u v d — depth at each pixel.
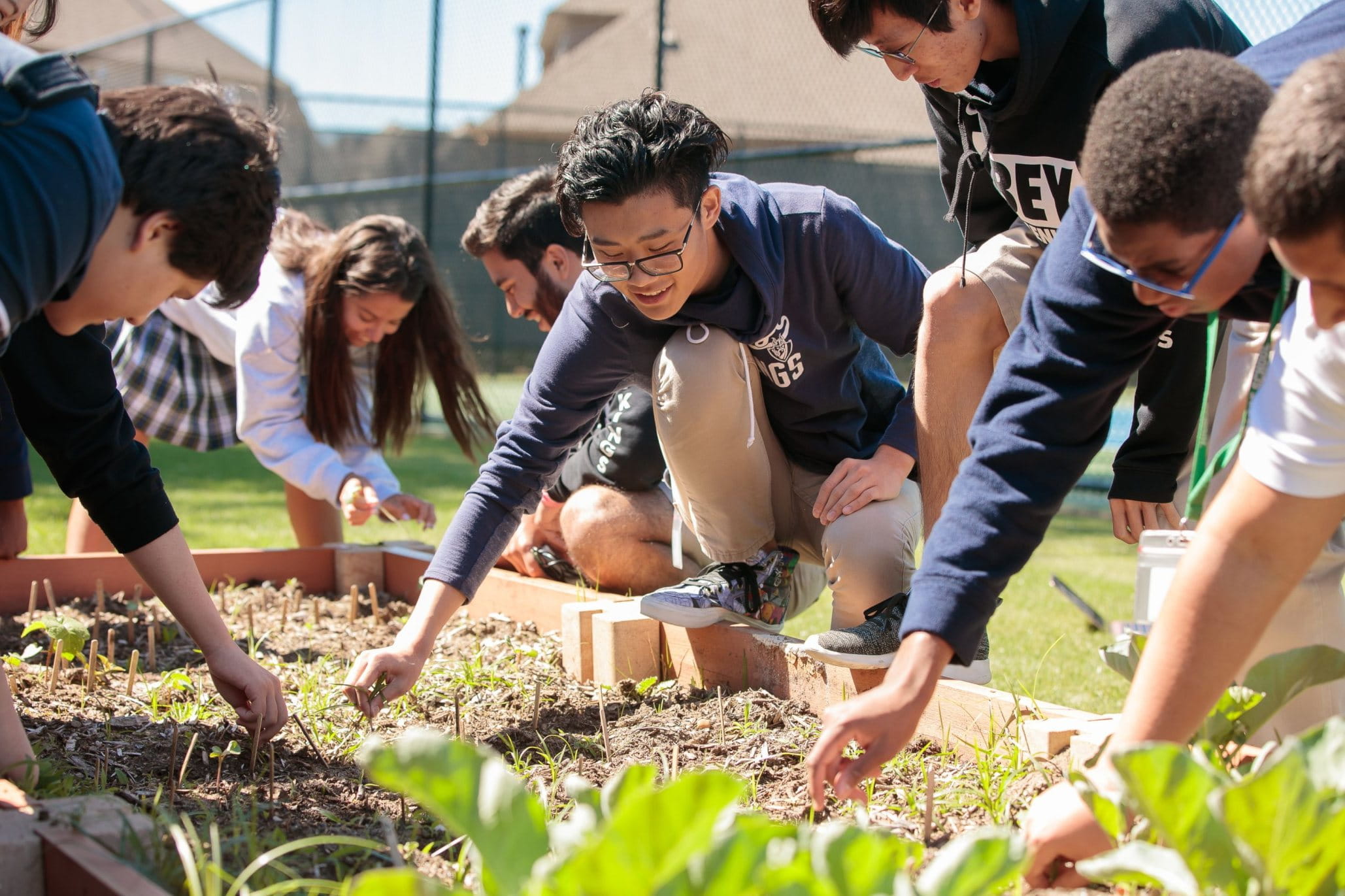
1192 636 1.36
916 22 2.17
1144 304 1.53
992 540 1.56
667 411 2.50
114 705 2.41
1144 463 2.31
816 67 17.11
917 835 1.75
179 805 1.81
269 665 2.77
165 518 2.16
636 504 3.16
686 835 0.96
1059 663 3.38
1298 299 1.37
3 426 3.03
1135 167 1.29
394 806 1.88
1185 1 2.19
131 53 15.20
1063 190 2.32
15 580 3.23
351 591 3.33
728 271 2.40
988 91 2.33
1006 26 2.23
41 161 1.32
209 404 3.89
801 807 1.88
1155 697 1.37
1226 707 1.48
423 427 11.51
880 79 16.50
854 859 1.01
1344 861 1.08
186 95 1.55
